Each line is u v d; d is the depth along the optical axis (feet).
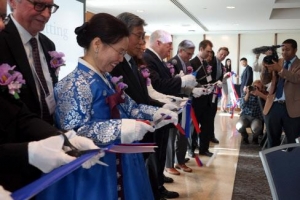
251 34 34.96
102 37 3.87
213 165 12.71
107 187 3.84
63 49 12.07
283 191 3.67
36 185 2.28
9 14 4.03
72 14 12.70
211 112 13.73
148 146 3.49
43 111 4.00
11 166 2.76
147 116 4.63
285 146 3.93
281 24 29.89
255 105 16.38
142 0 20.11
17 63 3.79
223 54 14.56
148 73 7.41
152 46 8.88
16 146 2.73
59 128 3.73
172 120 4.61
